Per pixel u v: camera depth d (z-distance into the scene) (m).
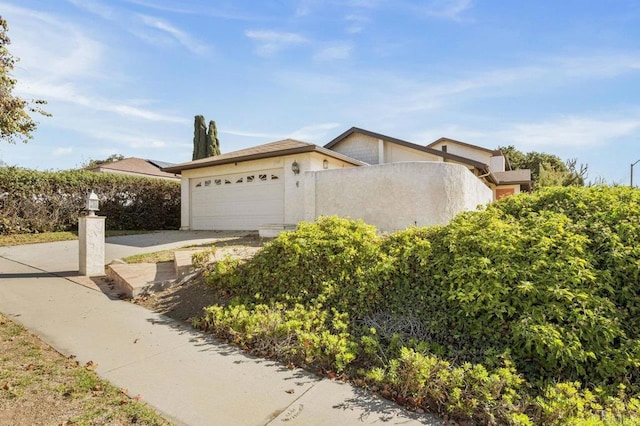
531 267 4.03
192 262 6.52
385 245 5.48
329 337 3.84
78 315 4.94
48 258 8.89
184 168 15.50
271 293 5.22
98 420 2.61
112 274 6.85
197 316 4.94
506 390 2.90
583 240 4.23
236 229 14.37
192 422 2.64
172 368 3.50
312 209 11.13
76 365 3.47
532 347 3.45
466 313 3.94
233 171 14.36
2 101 6.35
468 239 4.71
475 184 11.74
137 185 15.90
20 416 2.61
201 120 28.89
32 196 12.51
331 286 4.98
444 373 3.02
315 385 3.23
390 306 4.56
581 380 3.21
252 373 3.44
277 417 2.72
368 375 3.25
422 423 2.68
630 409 2.71
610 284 3.82
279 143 15.50
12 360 3.51
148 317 4.95
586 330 3.38
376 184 10.28
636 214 4.57
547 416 2.59
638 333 3.44
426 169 9.87
